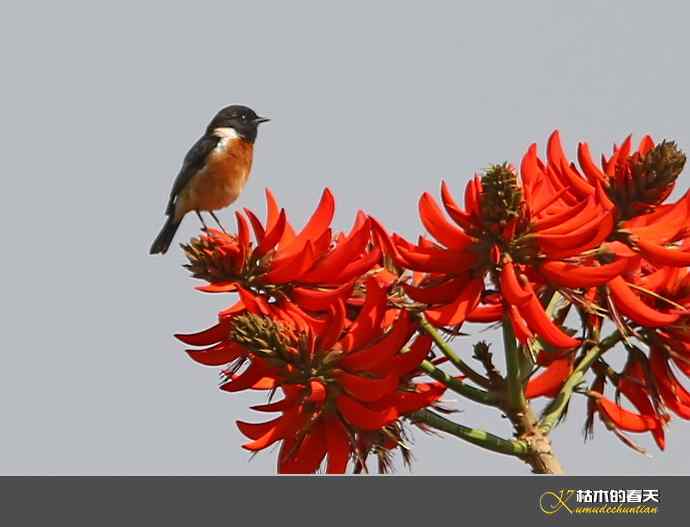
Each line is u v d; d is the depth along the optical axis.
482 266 9.77
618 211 10.77
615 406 10.50
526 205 9.63
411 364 9.70
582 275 9.59
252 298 10.08
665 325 10.15
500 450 9.77
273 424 9.80
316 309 10.34
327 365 9.61
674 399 10.55
